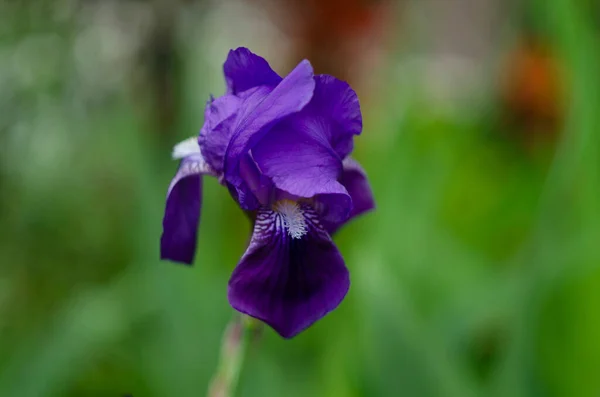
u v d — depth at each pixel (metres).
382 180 0.78
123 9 0.99
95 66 0.98
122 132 0.90
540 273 0.59
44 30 0.89
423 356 0.54
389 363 0.54
